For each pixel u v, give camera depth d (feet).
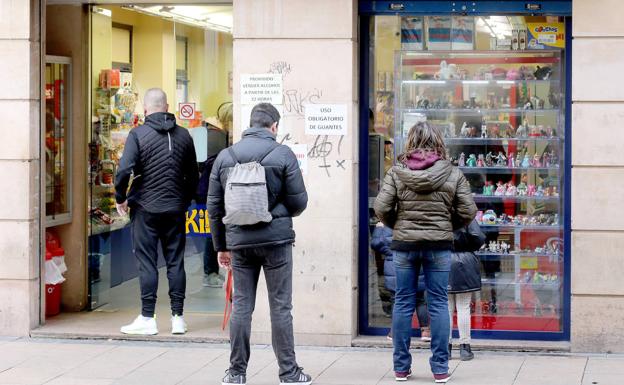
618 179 34.47
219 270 41.14
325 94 35.88
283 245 30.14
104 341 37.58
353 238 36.40
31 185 37.83
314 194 36.04
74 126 41.83
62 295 41.91
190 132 41.27
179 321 37.70
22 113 37.60
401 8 36.78
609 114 34.45
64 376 32.42
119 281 42.70
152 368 33.47
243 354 30.45
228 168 30.09
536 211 36.81
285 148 30.35
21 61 37.55
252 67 36.22
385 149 37.24
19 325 38.11
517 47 36.63
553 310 36.73
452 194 30.60
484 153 37.01
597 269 34.76
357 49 36.96
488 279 37.09
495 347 35.91
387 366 33.68
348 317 36.19
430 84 37.14
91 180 42.14
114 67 41.98
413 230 30.66
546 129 36.65
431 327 31.30
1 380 31.94
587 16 34.37
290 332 30.50
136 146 37.14
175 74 41.57
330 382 31.58
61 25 41.73
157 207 37.29
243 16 36.19
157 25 41.70
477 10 36.50
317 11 35.78
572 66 34.88
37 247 38.45
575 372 32.63
